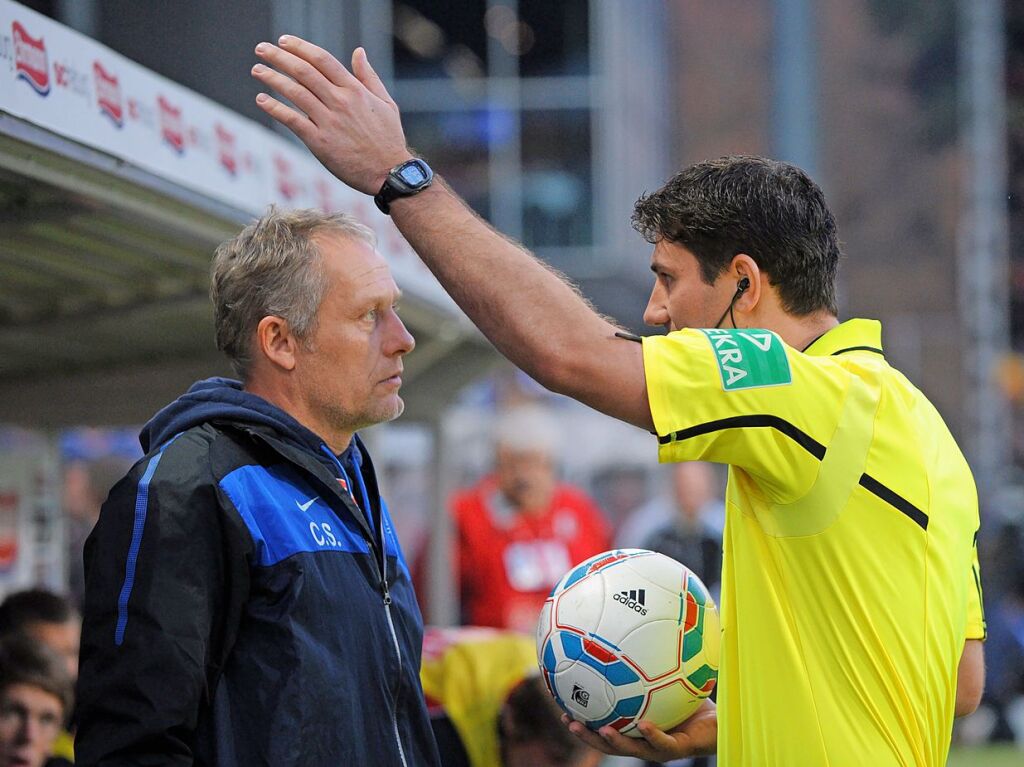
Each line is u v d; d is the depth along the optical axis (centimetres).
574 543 2723
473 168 7350
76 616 1566
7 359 1816
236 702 901
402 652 993
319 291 970
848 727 851
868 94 10300
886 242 10212
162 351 1880
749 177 913
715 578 2667
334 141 884
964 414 9306
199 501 898
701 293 919
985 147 6134
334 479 972
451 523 2575
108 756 859
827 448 838
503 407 5138
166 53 3641
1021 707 3991
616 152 7312
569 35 7331
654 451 5581
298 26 4178
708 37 10550
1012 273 6838
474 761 1518
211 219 1307
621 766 2183
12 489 1814
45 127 1024
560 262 7312
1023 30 6650
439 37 7319
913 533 859
